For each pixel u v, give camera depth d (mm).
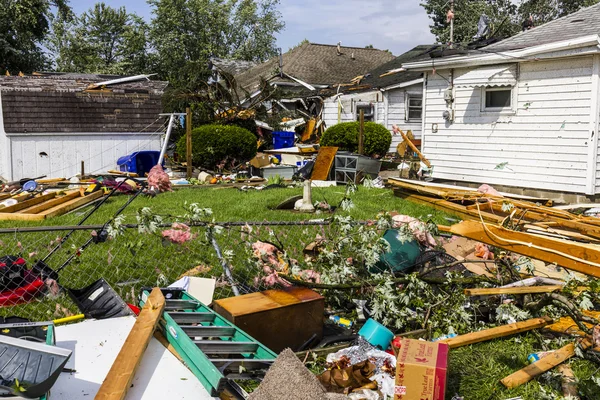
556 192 13141
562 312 5449
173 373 3465
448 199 10969
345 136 20797
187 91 23156
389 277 5387
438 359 3895
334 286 5453
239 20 57719
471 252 6910
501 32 32750
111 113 19797
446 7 38844
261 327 4598
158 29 49531
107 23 52188
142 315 3984
